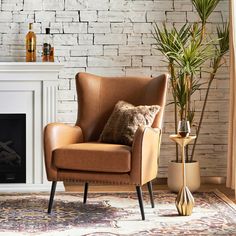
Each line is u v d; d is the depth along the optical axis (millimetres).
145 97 4148
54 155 3758
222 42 4871
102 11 5137
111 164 3609
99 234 3293
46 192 4727
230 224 3543
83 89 4301
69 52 5125
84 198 4207
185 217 3746
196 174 4723
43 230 3393
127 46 5172
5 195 4574
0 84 4762
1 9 5047
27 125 4809
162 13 5172
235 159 4473
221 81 5211
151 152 3754
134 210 3967
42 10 5082
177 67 4734
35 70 4762
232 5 4613
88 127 4242
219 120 5227
